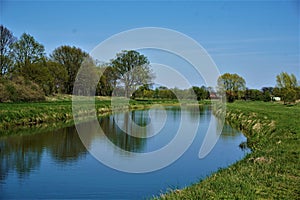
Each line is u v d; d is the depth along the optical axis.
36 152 19.00
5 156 17.92
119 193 11.70
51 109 36.41
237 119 35.28
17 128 28.81
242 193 8.84
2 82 42.28
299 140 16.91
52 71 53.56
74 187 12.57
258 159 13.01
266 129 22.42
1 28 50.41
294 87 55.47
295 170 11.05
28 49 52.94
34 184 12.89
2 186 12.77
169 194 9.73
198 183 10.71
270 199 8.40
